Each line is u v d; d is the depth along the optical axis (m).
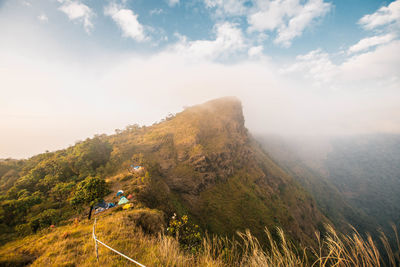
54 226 22.84
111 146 86.12
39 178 53.38
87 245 8.97
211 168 87.25
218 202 72.56
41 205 36.78
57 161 59.75
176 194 66.62
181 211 50.81
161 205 38.53
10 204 33.19
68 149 77.25
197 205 67.81
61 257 8.09
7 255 9.02
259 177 108.06
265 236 61.88
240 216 68.06
